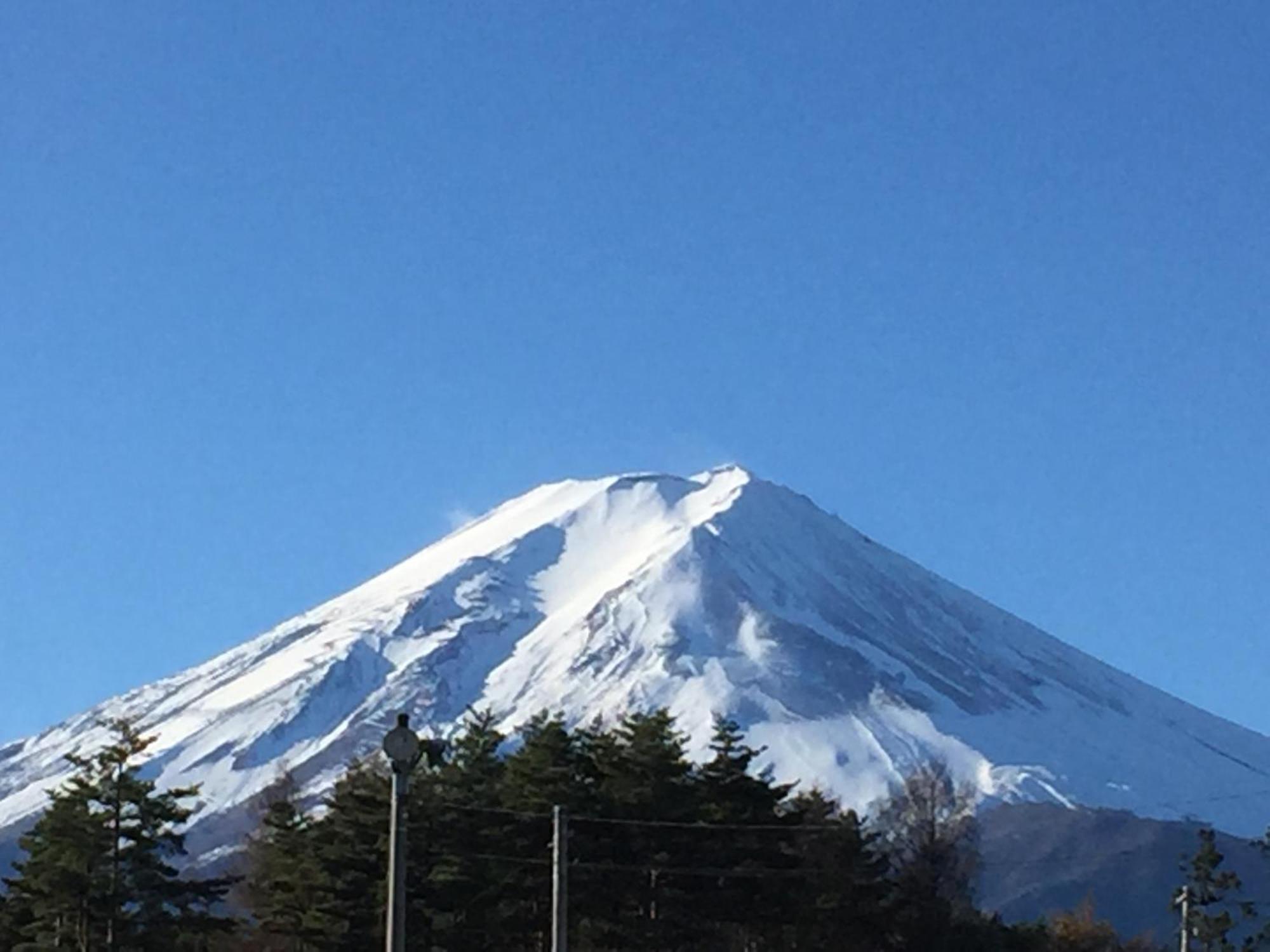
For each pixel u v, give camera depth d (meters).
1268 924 130.12
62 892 93.94
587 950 101.94
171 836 97.31
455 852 99.69
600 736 110.06
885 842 126.62
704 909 102.25
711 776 106.56
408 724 51.47
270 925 102.31
